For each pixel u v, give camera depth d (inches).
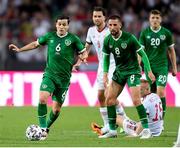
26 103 1972.2
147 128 1236.5
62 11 2787.9
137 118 1705.2
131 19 2716.5
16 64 2324.1
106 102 1256.2
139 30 2652.6
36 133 1203.2
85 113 1781.5
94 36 1412.4
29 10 2773.1
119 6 2790.4
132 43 1213.7
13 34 2615.7
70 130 1437.0
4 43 2402.8
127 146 1093.8
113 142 1163.9
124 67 1228.5
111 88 1246.9
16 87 1977.1
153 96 1278.3
